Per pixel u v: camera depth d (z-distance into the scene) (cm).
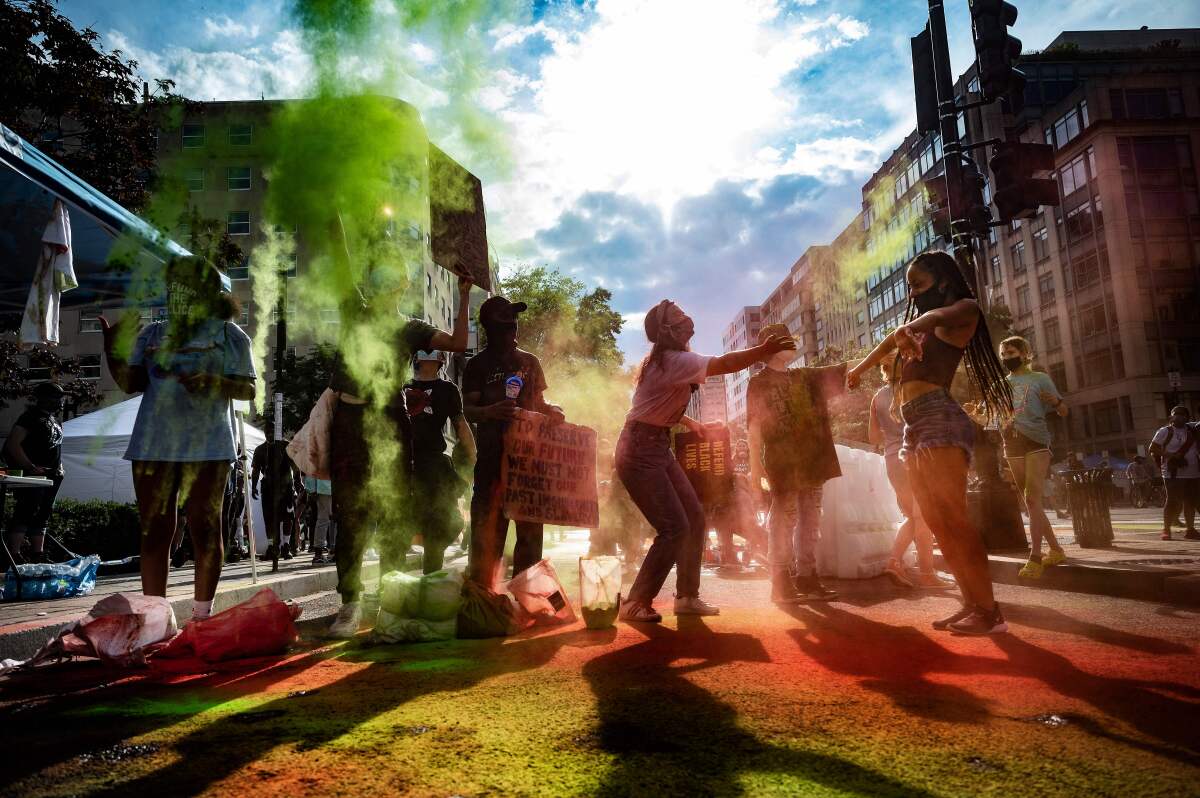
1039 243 4822
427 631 364
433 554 500
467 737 195
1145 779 158
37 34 1289
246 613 332
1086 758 171
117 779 171
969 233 767
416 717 216
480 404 459
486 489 447
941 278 370
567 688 248
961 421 348
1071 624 363
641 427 409
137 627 313
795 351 498
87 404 1802
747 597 527
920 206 791
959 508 343
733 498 784
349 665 304
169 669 305
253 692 257
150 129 1370
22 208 507
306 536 1402
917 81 833
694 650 313
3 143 393
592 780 162
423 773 169
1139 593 459
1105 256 4253
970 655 290
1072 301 4547
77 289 588
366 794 158
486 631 370
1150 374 4059
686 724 201
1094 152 4306
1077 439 4512
